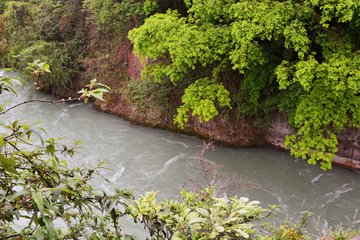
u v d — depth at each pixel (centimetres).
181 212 178
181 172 993
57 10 1881
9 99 1722
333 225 743
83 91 112
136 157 1104
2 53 2162
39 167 135
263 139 1195
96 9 1617
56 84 1891
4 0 2509
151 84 1359
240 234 151
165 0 1316
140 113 1455
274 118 1144
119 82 1644
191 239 151
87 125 1421
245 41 780
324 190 895
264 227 409
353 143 973
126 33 1619
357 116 802
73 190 129
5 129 1226
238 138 1195
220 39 891
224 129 1218
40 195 103
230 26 878
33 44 1834
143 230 665
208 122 1252
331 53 762
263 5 785
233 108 1213
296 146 868
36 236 109
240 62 842
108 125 1428
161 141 1249
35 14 1956
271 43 981
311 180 949
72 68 1805
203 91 1093
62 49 1800
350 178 947
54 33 1842
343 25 870
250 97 1139
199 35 909
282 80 772
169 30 962
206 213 154
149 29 967
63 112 1599
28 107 1619
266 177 976
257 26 750
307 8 709
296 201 848
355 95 829
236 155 1124
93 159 1076
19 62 1842
